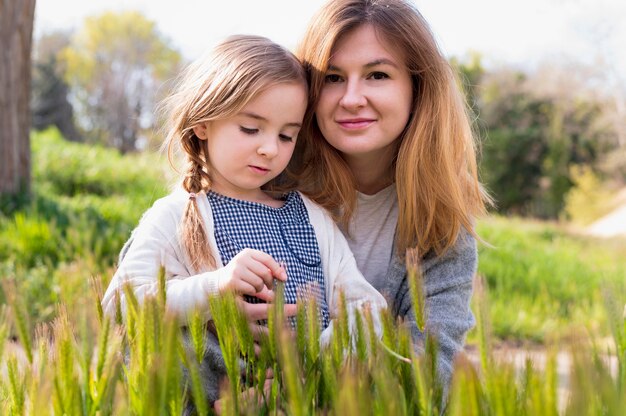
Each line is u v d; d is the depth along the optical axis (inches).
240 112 58.2
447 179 63.5
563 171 1143.0
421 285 36.7
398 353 34.7
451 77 66.2
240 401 35.4
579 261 331.3
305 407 32.5
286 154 61.1
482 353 31.5
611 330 35.3
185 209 59.4
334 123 63.9
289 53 62.4
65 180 366.9
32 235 184.9
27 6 251.0
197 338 35.9
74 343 34.7
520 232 428.8
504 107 1208.2
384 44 62.2
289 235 62.1
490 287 256.4
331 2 64.0
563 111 1152.8
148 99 1470.2
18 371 35.2
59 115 1403.8
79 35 1487.5
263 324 53.3
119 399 32.4
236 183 60.4
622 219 836.0
